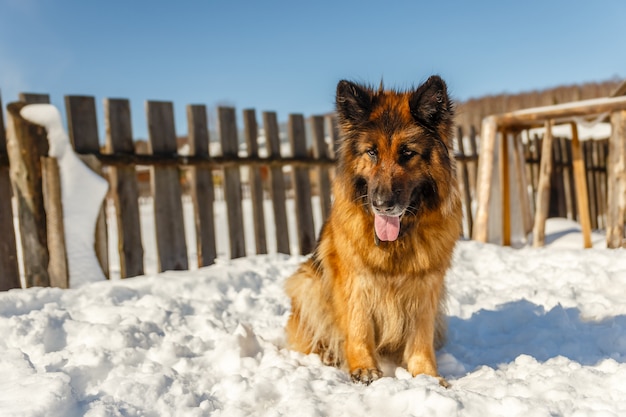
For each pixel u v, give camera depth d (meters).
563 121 4.51
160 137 3.59
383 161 2.31
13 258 3.17
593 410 1.79
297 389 2.10
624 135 4.09
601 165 6.32
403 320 2.42
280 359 2.44
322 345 2.60
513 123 4.49
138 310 2.74
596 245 4.41
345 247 2.40
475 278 3.59
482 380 2.24
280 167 4.15
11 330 2.44
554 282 3.40
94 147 3.40
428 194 2.37
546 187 4.57
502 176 4.61
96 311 2.74
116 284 3.13
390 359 2.57
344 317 2.44
